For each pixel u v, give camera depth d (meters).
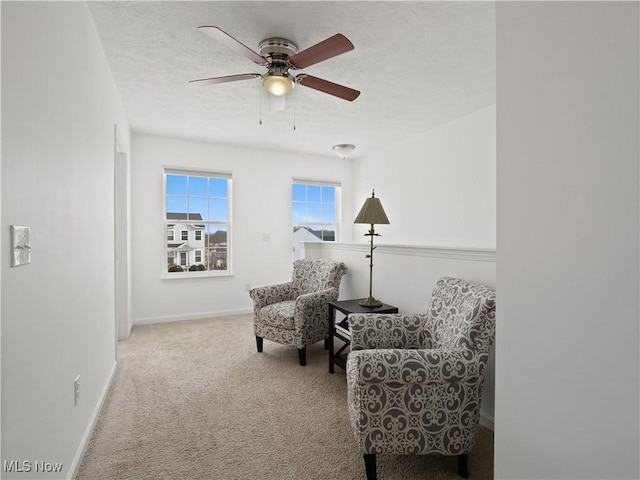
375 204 2.91
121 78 2.82
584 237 0.89
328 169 5.66
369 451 1.57
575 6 0.90
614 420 0.84
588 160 0.87
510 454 1.09
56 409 1.38
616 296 0.83
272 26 2.11
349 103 3.40
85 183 1.89
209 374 2.83
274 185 5.23
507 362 1.10
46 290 1.28
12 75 1.02
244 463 1.73
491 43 2.31
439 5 1.93
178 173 4.57
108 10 1.96
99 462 1.73
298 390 2.55
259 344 3.37
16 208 1.04
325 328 3.19
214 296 4.81
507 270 1.09
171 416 2.17
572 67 0.91
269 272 5.18
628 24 0.80
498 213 1.12
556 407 0.96
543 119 0.98
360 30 2.17
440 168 4.17
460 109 3.60
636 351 0.80
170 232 4.62
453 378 1.57
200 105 3.42
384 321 2.17
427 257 2.61
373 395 1.56
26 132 1.12
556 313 0.95
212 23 2.09
